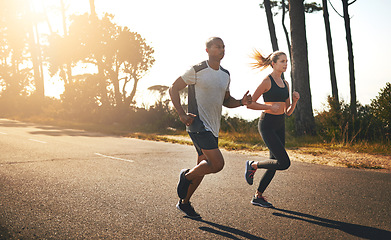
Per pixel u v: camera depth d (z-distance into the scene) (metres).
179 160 7.83
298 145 11.17
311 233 3.26
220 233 3.23
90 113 24.16
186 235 3.17
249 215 3.79
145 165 7.00
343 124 12.04
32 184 5.05
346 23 19.09
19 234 3.11
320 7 25.25
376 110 11.72
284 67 4.02
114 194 4.61
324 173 6.32
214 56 3.38
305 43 13.73
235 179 5.77
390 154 9.01
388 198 4.55
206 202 4.30
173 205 4.14
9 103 33.81
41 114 27.84
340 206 4.16
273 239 3.10
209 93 3.38
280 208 4.07
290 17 13.80
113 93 25.11
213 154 3.37
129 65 26.39
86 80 26.00
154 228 3.34
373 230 3.35
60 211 3.81
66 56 27.44
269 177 4.11
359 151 9.57
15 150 8.66
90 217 3.63
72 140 11.70
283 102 4.10
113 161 7.38
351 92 18.94
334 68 20.61
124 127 20.27
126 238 3.07
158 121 19.80
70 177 5.62
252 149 10.22
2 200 4.18
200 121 3.40
